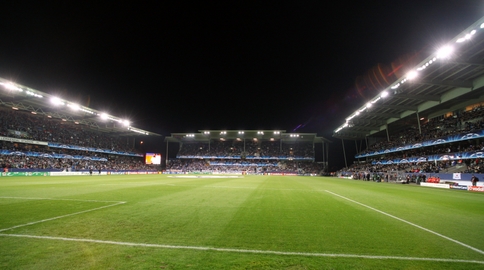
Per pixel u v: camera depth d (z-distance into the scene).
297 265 4.48
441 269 4.44
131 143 74.75
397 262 4.71
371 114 45.09
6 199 11.68
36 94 36.28
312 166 71.38
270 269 4.28
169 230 6.53
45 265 4.29
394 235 6.46
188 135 71.62
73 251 4.97
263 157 72.31
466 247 5.63
